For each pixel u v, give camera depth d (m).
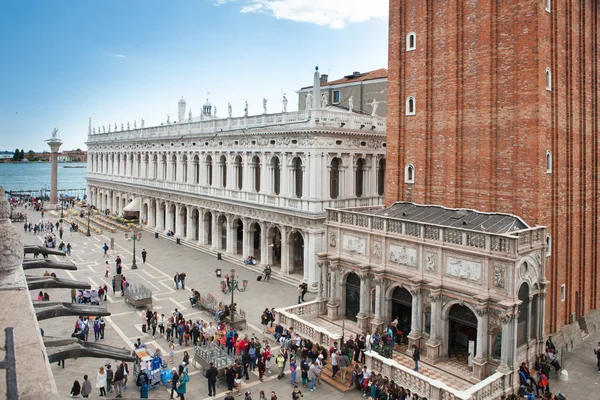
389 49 42.19
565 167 36.22
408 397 27.22
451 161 37.34
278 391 30.45
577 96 37.38
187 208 76.06
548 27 33.59
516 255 28.64
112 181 103.31
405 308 37.06
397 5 41.12
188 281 54.66
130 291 45.81
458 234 31.72
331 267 40.69
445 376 30.95
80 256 66.25
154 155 88.38
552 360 31.19
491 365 29.89
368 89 66.12
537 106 32.28
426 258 33.72
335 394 29.98
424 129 39.34
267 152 58.94
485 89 35.00
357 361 33.47
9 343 5.54
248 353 33.44
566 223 36.56
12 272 7.78
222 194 66.94
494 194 34.94
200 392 30.19
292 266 56.56
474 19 35.78
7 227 7.81
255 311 44.91
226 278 51.47
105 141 107.81
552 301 34.78
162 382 30.86
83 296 43.69
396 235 35.66
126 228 88.31
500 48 34.34
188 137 74.69
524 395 27.55
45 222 93.69
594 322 39.66
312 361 33.12
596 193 40.34
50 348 8.15
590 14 38.97
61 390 28.97
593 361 33.62
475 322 31.91
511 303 28.45
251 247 62.75
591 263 40.56
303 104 77.56
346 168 55.34
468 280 31.19
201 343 36.81
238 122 64.50
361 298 38.31
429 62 38.97
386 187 43.06
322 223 52.16
